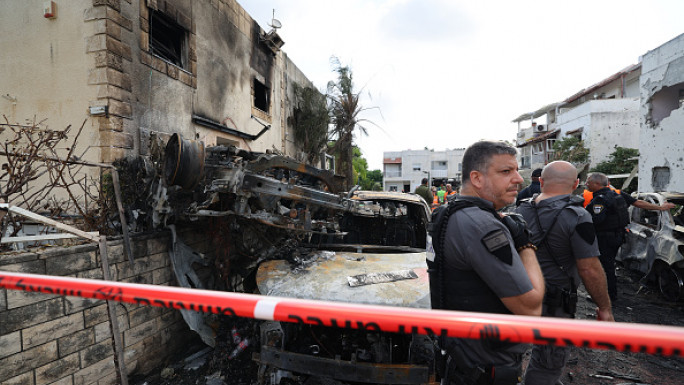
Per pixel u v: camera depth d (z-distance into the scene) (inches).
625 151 515.8
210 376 104.1
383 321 26.7
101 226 109.0
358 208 132.2
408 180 1658.5
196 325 114.5
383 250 132.6
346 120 405.4
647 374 111.9
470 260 45.4
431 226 53.2
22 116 141.7
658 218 189.5
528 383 76.5
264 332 87.2
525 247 49.9
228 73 227.9
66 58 135.3
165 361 115.8
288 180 110.7
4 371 74.2
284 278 96.3
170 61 177.8
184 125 181.2
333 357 91.2
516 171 50.3
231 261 129.2
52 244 97.0
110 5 132.0
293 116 366.0
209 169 103.0
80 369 89.3
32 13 137.9
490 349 48.0
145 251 109.5
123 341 101.7
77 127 135.1
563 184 81.3
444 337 54.7
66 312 86.4
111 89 133.0
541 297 43.8
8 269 74.5
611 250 167.0
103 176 128.2
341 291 87.4
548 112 994.1
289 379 95.4
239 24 242.5
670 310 163.3
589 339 23.4
